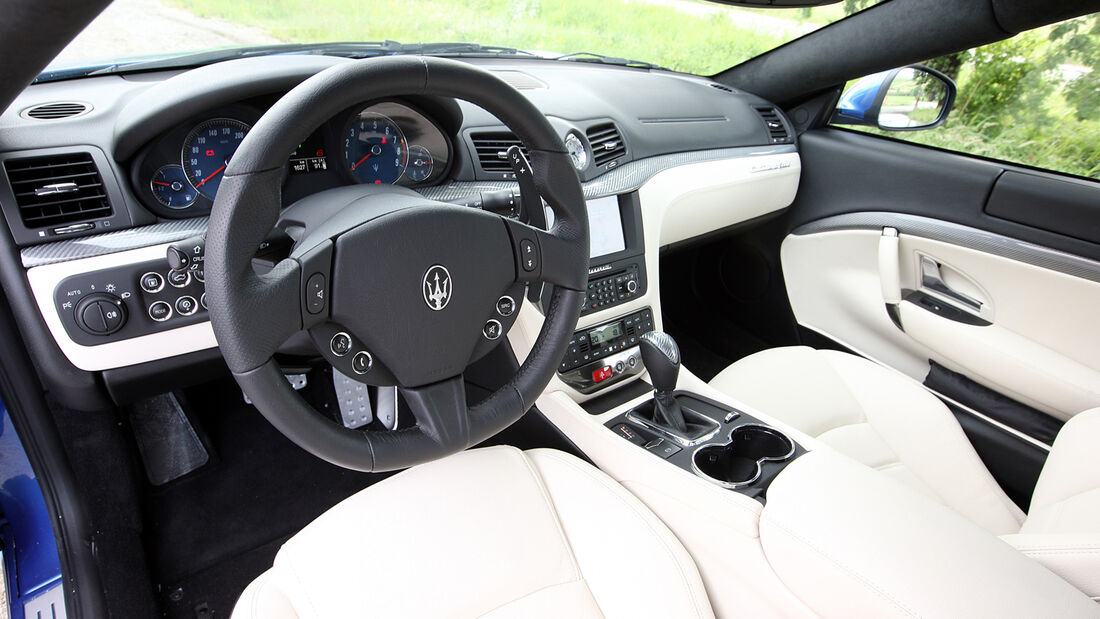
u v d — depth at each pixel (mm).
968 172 1592
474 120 1293
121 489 1376
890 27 1650
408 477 1011
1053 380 1476
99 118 1042
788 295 2043
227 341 711
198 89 989
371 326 787
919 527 775
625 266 1446
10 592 1176
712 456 1120
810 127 1939
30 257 937
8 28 578
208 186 1062
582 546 942
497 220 850
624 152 1485
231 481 1592
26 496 1231
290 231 858
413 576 870
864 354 1897
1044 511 1089
